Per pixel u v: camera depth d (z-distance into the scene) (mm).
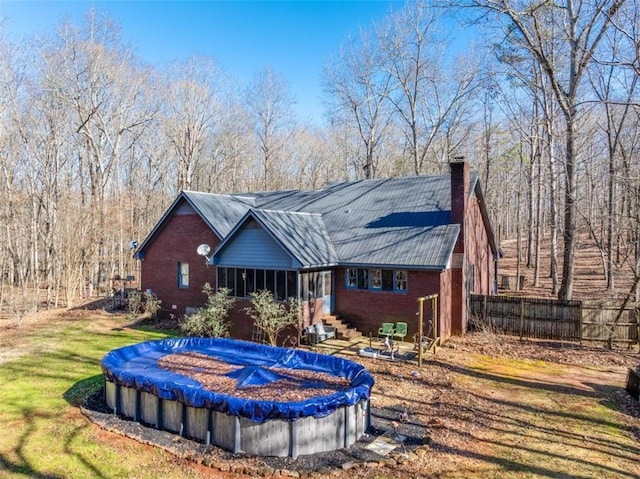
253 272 19109
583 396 12398
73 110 35500
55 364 14992
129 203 40250
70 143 36406
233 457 8789
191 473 8227
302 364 13562
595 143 34094
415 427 10281
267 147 53656
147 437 9664
